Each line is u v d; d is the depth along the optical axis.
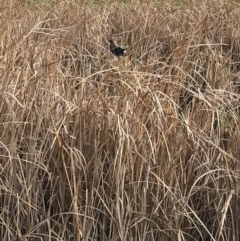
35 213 4.09
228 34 7.96
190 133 4.26
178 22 8.38
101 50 7.43
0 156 4.25
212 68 6.57
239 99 5.22
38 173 4.28
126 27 8.46
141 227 4.02
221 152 4.24
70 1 9.20
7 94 4.54
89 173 4.18
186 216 4.00
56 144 4.23
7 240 4.04
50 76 5.00
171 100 4.41
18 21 7.55
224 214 3.79
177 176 4.20
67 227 4.12
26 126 4.41
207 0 9.12
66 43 6.71
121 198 4.02
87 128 4.27
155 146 4.18
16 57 5.52
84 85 4.65
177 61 5.92
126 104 4.35
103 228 4.07
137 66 5.69
